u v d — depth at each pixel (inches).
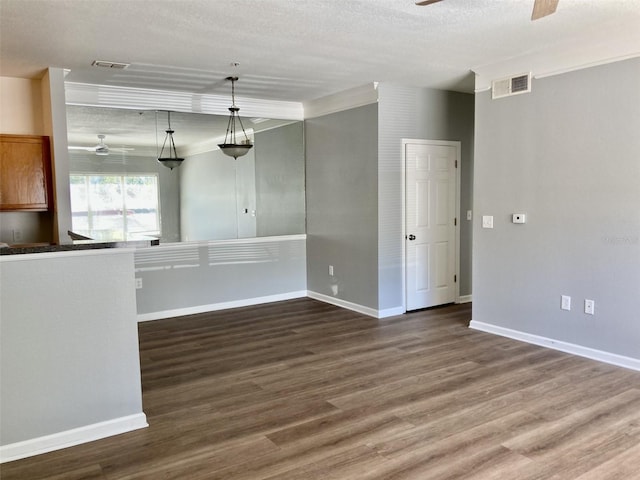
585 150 155.7
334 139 236.1
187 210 227.9
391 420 118.6
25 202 178.9
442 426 115.0
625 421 115.7
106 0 113.3
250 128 241.3
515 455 101.6
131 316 116.5
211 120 230.4
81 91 198.2
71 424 110.3
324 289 253.0
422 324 205.6
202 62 169.6
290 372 153.3
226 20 128.0
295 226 260.7
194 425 118.4
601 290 154.6
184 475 96.9
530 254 174.4
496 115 181.5
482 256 191.6
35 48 149.8
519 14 126.2
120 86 204.2
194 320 219.5
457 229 240.8
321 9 121.3
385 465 98.8
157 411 126.7
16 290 103.3
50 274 106.8
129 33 137.3
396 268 221.3
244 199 242.5
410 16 126.8
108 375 114.0
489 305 190.9
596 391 133.1
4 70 174.9
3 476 97.7
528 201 173.5
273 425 117.5
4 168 175.0
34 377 105.8
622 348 150.8
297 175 258.1
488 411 122.3
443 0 114.1
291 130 253.8
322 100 239.9
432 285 234.8
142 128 214.4
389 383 142.2
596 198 153.9
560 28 137.9
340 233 237.6
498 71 178.7
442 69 184.9
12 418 104.0
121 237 176.9
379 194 212.5
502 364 155.6
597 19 131.3
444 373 149.1
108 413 114.4
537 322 174.2
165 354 173.2
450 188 236.4
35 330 105.6
